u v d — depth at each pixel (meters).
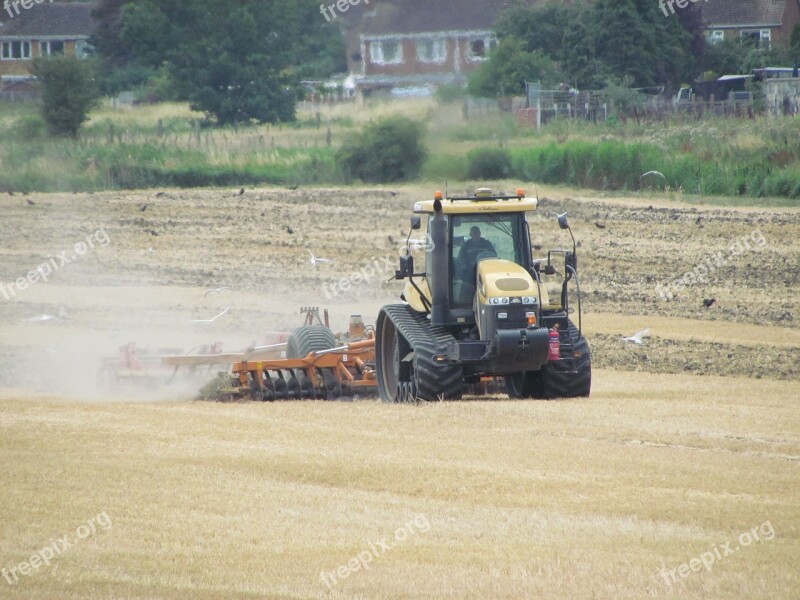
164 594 28.31
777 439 45.28
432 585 28.80
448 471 39.69
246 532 33.09
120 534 32.91
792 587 28.69
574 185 144.50
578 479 38.75
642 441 45.00
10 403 54.50
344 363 59.94
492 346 50.91
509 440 44.66
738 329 77.81
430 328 54.62
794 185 133.88
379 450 42.94
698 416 49.88
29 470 40.06
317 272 102.81
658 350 71.00
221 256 111.06
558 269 100.94
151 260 109.25
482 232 53.97
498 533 32.94
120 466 40.66
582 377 53.88
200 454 42.47
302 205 139.88
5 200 145.00
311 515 34.75
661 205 131.12
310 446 43.72
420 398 52.72
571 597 28.00
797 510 35.12
